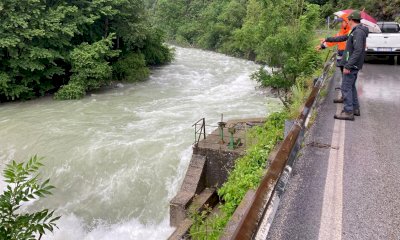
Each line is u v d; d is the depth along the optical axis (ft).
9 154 43.11
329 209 14.07
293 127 18.08
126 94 69.82
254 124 40.29
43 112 58.34
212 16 175.63
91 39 79.61
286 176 13.48
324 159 18.51
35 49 64.23
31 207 35.60
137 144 40.60
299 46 48.67
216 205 31.96
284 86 51.01
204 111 54.08
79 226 33.88
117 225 33.83
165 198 34.55
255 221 9.99
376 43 45.42
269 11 51.80
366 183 15.99
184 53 145.89
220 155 32.86
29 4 63.00
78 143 42.68
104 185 36.76
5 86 63.05
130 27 82.48
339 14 33.83
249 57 121.70
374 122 24.09
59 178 38.42
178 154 37.37
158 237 30.78
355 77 24.26
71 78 69.21
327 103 28.76
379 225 12.99
